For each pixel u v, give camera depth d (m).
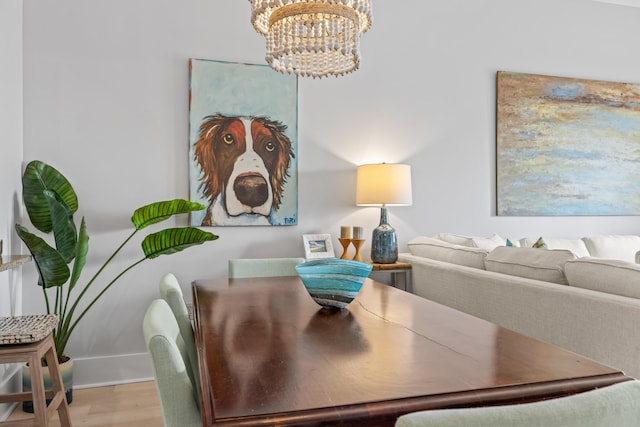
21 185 2.80
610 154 4.15
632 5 4.22
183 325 1.66
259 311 1.71
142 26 3.09
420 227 3.72
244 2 3.30
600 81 4.14
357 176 3.41
